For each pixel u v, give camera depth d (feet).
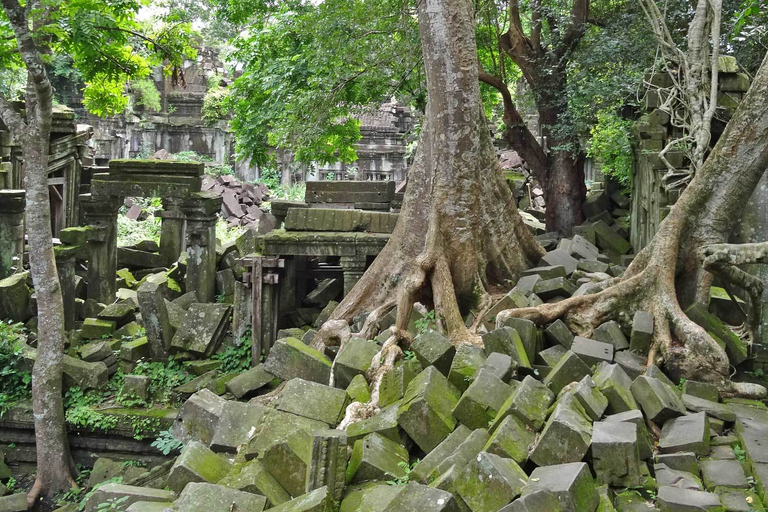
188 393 41.68
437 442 24.59
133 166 50.49
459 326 33.40
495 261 39.58
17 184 64.54
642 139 41.83
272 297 43.39
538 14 60.03
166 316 44.93
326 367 33.76
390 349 31.60
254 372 38.88
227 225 92.68
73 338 46.50
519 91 82.64
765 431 23.93
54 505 36.60
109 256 52.19
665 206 38.06
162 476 30.12
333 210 45.03
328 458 22.21
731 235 33.65
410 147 108.37
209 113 123.75
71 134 67.62
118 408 40.75
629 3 55.26
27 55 35.88
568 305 31.60
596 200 62.54
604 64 54.39
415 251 39.45
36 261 37.76
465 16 34.83
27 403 40.86
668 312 29.96
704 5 37.96
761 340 30.58
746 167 31.30
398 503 18.81
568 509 18.13
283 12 63.00
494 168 40.04
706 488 20.76
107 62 49.34
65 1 42.01
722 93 39.17
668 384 26.76
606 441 20.68
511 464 20.51
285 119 58.49
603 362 26.94
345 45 53.21
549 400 23.93
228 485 23.00
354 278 43.83
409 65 54.24
